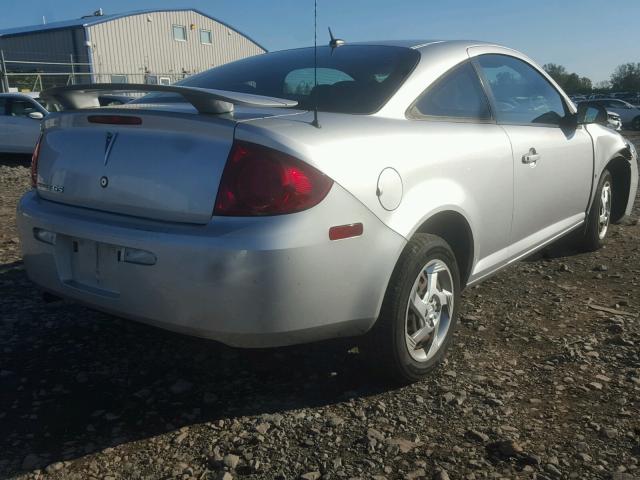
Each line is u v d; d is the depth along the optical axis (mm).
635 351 3346
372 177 2570
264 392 2918
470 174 3133
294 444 2521
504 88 3764
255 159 2348
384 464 2400
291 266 2330
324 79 3158
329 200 2412
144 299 2486
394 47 3385
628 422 2682
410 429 2629
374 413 2738
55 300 3080
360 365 2938
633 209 7105
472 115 3379
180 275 2369
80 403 2799
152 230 2439
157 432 2596
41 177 2975
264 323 2367
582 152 4395
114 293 2588
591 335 3570
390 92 2990
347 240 2473
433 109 3137
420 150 2848
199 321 2393
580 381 3037
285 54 3684
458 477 2328
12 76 23484
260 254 2289
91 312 3807
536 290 4340
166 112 2496
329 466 2385
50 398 2834
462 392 2920
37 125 12188
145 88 2490
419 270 2811
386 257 2627
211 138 2418
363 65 3221
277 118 2551
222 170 2371
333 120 2664
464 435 2592
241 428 2627
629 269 4789
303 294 2391
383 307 2721
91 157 2711
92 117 2717
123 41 36656
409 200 2732
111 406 2785
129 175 2568
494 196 3348
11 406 2758
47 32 35688
